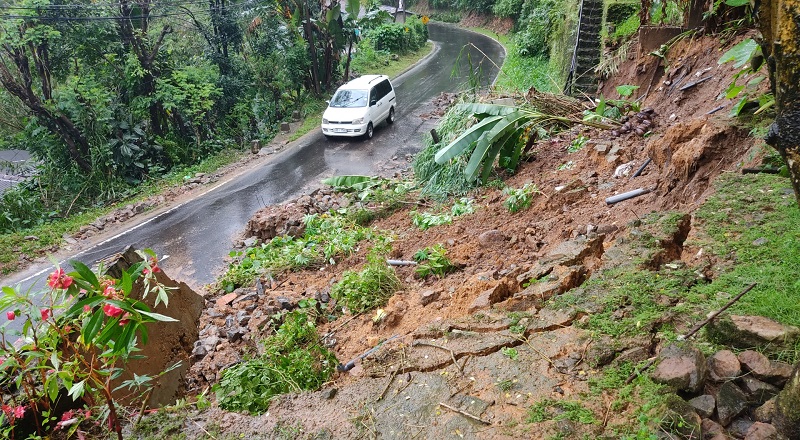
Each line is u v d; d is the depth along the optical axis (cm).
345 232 1017
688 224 521
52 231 1334
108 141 1658
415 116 2116
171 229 1272
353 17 2389
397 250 888
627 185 798
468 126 1167
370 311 682
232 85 2061
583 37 1742
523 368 377
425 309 602
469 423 337
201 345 642
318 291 795
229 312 772
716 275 426
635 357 361
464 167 1108
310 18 2388
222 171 1683
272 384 470
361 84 1905
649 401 321
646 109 1009
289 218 1135
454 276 711
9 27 1463
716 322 363
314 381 482
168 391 532
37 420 345
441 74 2880
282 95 2273
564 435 310
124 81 1742
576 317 417
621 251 490
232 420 369
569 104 1207
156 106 1838
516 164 1102
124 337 306
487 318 454
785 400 276
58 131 1630
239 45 2191
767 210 492
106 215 1412
